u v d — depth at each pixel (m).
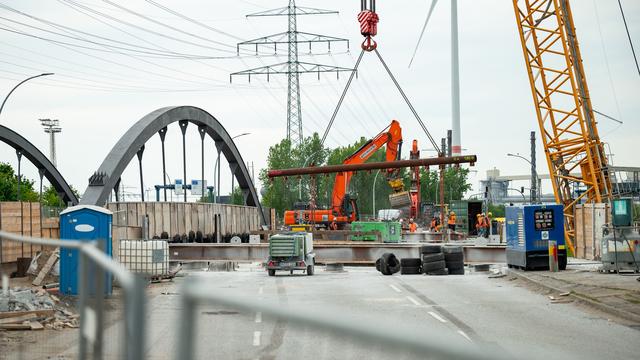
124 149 56.81
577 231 47.53
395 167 60.31
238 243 54.00
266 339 12.77
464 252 48.66
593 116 54.12
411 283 32.09
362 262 50.38
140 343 3.96
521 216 34.56
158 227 57.44
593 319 19.52
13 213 30.41
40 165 80.81
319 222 68.12
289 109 96.38
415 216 72.12
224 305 3.68
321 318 3.25
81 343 6.84
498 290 28.09
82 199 51.91
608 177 53.62
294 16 94.69
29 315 16.80
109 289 6.14
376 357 3.18
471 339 15.98
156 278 32.53
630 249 30.30
